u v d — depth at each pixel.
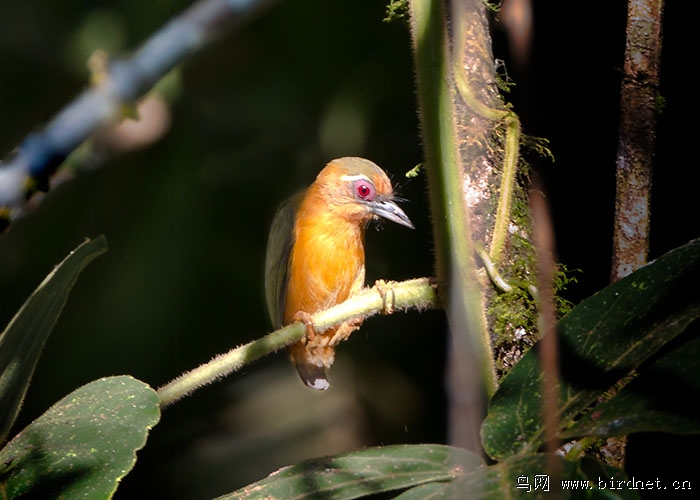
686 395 2.76
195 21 1.79
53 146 1.87
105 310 3.36
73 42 3.35
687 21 3.27
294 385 3.40
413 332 3.38
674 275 3.12
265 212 3.38
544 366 2.96
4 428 3.22
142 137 2.99
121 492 3.39
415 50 3.21
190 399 3.40
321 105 3.37
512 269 3.24
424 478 2.90
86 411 3.21
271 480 3.06
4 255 3.37
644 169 3.24
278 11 3.36
